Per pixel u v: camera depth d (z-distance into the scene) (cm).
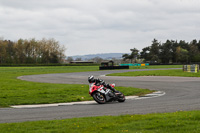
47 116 967
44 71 5803
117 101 1390
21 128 720
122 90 1836
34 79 3203
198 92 1758
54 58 13125
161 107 1130
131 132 647
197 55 15188
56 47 13188
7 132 671
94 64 12725
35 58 13375
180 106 1147
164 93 1741
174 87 2144
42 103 1355
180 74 3838
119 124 740
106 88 1331
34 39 13338
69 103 1352
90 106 1223
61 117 941
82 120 825
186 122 737
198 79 2997
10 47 13675
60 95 1593
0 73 4778
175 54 15425
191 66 4538
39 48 13275
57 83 2553
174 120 770
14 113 1042
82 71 5747
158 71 4969
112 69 6975
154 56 15512
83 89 1886
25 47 13225
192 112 905
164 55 15450
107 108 1137
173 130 655
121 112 1021
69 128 709
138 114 961
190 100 1355
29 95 1572
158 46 16000
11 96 1528
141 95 1650
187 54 15325
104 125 723
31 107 1220
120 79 3117
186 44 17075
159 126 704
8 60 13000
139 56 16712
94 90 1307
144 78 3266
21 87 2044
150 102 1309
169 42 15775
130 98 1513
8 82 2606
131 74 4069
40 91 1741
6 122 862
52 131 676
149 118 816
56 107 1210
